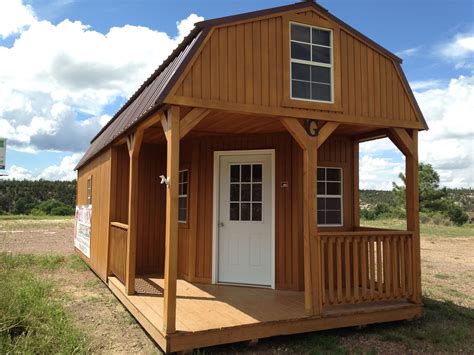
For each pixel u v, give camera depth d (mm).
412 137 6250
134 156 6422
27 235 19594
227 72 5008
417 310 5969
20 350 4230
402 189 33594
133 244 6438
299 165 6879
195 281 7332
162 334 4516
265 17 5320
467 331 5660
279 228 6934
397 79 6211
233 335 4742
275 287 6844
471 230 23234
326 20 5750
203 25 4953
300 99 5445
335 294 6383
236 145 7293
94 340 5176
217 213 7312
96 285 8469
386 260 5844
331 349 4949
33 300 5711
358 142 7680
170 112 4711
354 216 7535
